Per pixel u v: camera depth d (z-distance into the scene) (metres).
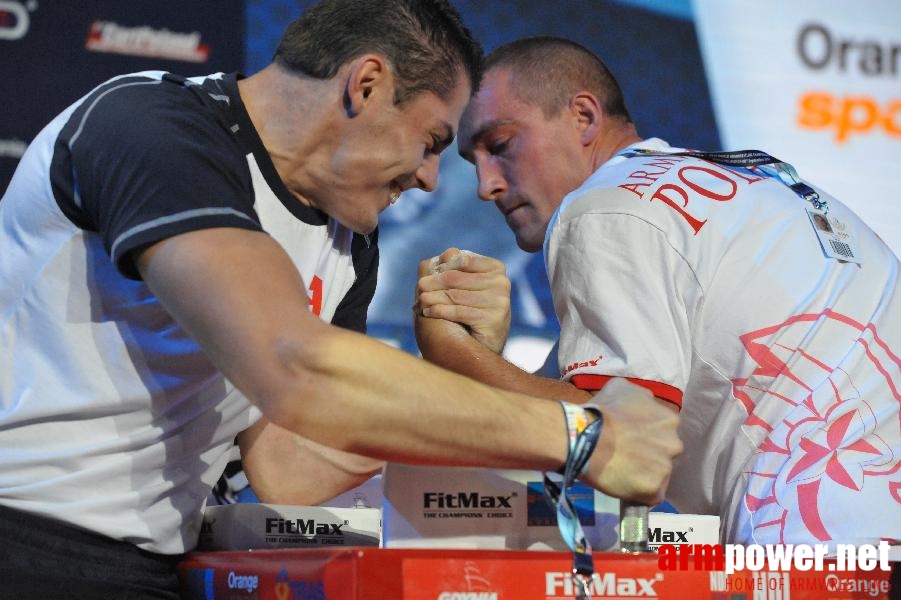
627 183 2.51
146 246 1.68
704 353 2.42
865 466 2.32
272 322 1.58
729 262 2.41
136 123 1.78
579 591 1.54
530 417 1.66
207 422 2.12
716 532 2.08
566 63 3.25
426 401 1.59
